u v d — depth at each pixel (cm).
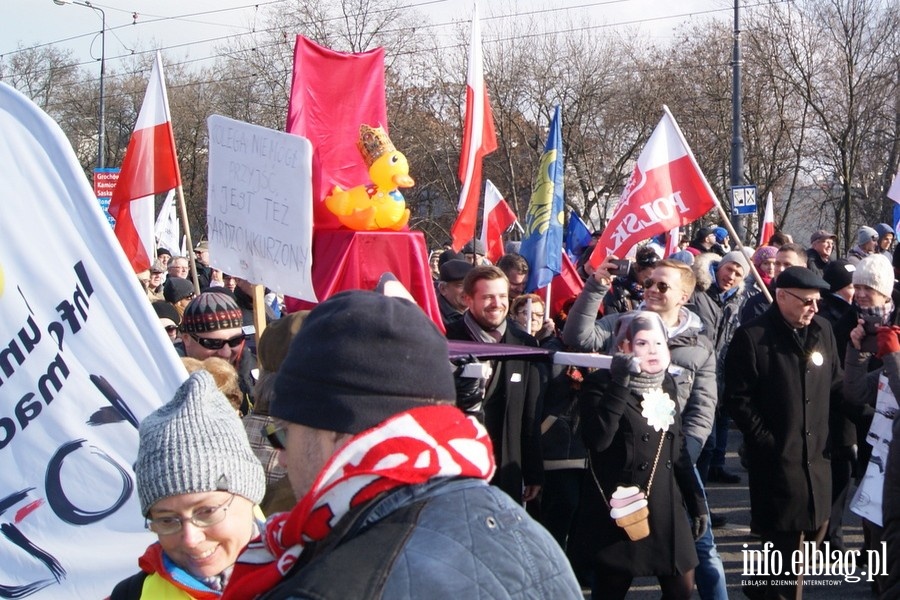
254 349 488
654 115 3388
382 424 138
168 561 225
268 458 289
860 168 3089
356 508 135
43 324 280
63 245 280
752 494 481
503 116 3400
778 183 3356
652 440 405
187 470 212
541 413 489
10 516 278
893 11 2895
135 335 279
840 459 598
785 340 475
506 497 142
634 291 765
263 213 395
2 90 279
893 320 512
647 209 652
